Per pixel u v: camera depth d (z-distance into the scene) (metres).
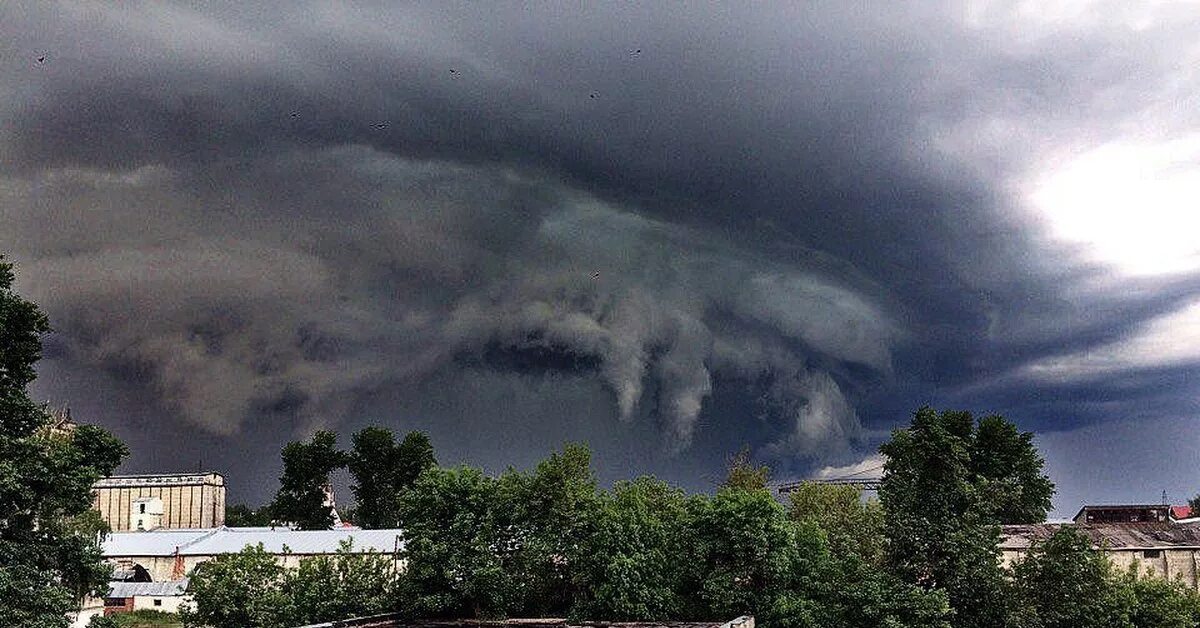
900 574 77.75
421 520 84.81
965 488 79.38
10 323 62.16
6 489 57.28
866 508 109.06
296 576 98.31
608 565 79.81
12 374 62.91
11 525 60.59
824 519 108.56
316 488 181.75
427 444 176.62
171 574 142.00
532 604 85.88
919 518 78.75
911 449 81.69
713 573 80.25
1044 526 119.19
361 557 91.69
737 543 79.44
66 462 61.34
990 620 76.56
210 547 143.62
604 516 83.12
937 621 72.62
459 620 81.25
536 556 82.94
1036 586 78.75
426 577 81.56
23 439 61.50
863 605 74.81
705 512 83.06
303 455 182.00
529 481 87.38
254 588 87.12
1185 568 112.00
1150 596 82.88
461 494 86.00
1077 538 79.56
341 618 83.94
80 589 63.84
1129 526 119.56
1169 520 137.75
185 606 109.31
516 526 85.44
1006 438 138.00
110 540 151.88
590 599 82.62
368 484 175.38
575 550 84.31
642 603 79.00
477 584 81.50
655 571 81.25
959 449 80.56
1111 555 110.44
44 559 60.88
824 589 78.25
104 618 65.81
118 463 65.94
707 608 81.44
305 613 84.62
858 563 79.50
